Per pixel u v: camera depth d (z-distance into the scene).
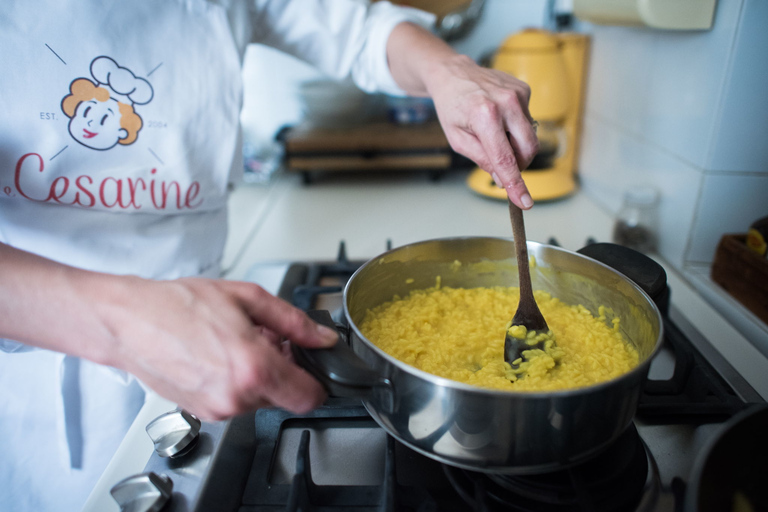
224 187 0.79
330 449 0.49
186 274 0.78
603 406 0.38
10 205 0.65
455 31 1.36
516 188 0.54
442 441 0.40
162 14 0.66
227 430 0.48
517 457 0.39
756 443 0.36
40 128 0.61
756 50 0.72
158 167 0.70
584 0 0.96
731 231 0.84
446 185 1.32
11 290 0.37
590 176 1.24
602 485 0.43
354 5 0.86
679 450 0.47
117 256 0.72
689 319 0.70
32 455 0.75
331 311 0.70
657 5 0.74
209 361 0.35
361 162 1.28
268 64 1.43
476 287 0.74
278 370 0.36
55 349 0.39
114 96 0.65
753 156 0.78
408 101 1.42
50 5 0.59
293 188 1.35
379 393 0.41
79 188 0.66
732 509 0.33
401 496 0.42
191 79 0.69
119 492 0.40
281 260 0.96
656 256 0.94
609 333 0.60
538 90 1.10
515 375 0.54
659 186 0.93
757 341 0.68
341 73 0.93
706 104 0.79
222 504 0.42
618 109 1.07
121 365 0.39
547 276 0.67
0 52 0.58
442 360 0.57
